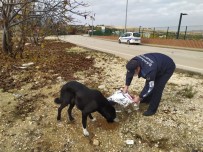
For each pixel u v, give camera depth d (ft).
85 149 13.16
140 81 22.45
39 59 32.19
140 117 15.62
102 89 20.30
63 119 15.61
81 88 13.58
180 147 13.08
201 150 12.82
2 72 25.43
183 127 14.55
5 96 18.90
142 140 13.73
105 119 15.55
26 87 20.90
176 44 86.58
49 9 31.07
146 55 14.79
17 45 34.50
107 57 37.73
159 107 16.97
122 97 14.88
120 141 13.67
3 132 14.52
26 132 14.48
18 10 31.37
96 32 179.73
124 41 93.45
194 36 92.79
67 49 49.70
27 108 17.11
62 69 26.76
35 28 33.58
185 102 17.87
